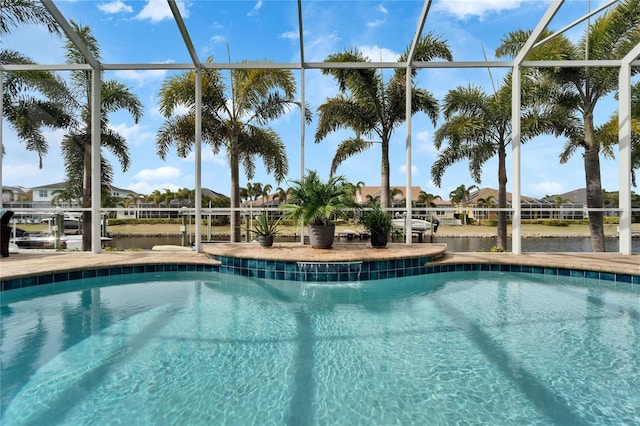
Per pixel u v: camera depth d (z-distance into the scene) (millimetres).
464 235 13359
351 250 5078
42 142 7301
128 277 4578
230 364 2150
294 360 2215
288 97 8625
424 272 4746
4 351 2309
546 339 2562
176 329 2750
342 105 9258
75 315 3068
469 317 3074
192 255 5309
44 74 7043
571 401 1757
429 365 2150
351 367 2123
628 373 2047
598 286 4156
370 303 3521
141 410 1657
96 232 5539
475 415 1639
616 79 7227
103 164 9102
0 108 5637
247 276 4629
